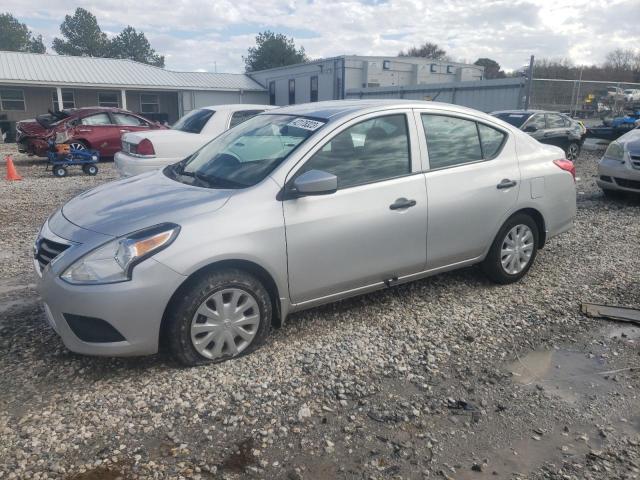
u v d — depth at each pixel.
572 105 22.72
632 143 9.04
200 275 3.29
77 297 3.06
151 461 2.61
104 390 3.18
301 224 3.57
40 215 8.06
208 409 3.02
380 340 3.89
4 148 21.39
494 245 4.77
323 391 3.23
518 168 4.78
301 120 4.12
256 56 60.34
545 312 4.45
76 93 30.91
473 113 4.66
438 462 2.65
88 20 81.69
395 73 36.50
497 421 2.99
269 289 3.64
